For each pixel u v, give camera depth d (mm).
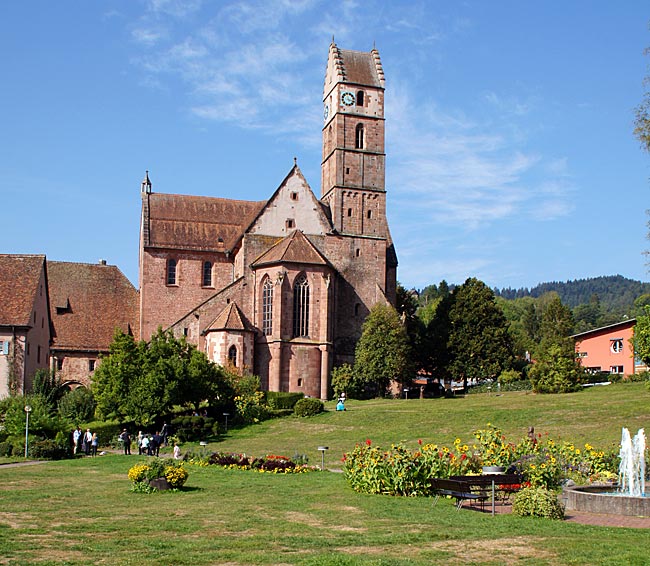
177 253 95062
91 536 20969
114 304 96812
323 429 63688
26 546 19219
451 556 18562
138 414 63219
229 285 88062
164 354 66375
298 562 17391
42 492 31891
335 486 34031
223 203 101500
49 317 87625
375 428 61250
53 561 17297
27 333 73938
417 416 63625
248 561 17688
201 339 86500
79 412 70125
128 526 22750
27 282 77438
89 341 92250
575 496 27203
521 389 94062
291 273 85812
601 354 103000
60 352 90500
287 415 73125
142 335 92625
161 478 32375
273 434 63969
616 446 40906
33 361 77375
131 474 32406
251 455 52188
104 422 67125
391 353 87000
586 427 51250
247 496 30734
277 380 84000
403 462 31406
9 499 29406
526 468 32125
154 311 93562
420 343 106250
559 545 19828
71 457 53500
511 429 53781
